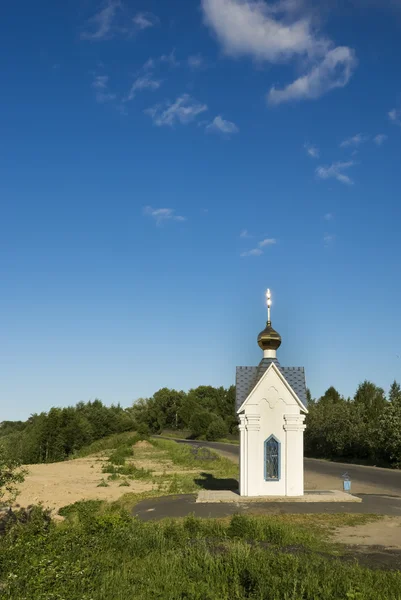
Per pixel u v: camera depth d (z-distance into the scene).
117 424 103.75
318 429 67.81
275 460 27.02
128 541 16.52
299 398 27.64
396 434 48.22
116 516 19.36
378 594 11.30
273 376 27.58
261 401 27.34
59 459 71.62
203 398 165.25
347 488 28.48
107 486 36.81
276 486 26.64
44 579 12.41
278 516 21.69
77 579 12.55
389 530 19.09
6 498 30.72
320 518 21.23
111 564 14.38
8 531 19.80
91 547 16.11
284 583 11.87
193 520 18.91
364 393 82.19
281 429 27.17
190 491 32.16
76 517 24.00
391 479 39.03
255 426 26.98
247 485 26.50
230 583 12.71
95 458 65.19
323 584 11.66
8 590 12.01
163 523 19.73
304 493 27.36
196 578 13.08
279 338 29.09
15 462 22.67
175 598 11.97
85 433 82.19
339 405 68.31
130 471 46.00
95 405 113.44
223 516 21.84
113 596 12.02
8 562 14.30
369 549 16.38
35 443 71.56
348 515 21.80
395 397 58.16
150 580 12.95
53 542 16.66
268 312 29.72
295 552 15.16
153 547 16.31
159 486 34.94
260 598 11.55
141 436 82.81
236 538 17.19
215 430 113.62
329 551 16.06
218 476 42.03
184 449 71.56
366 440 55.72
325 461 59.91
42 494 32.88
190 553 14.82
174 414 155.62
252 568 12.91
